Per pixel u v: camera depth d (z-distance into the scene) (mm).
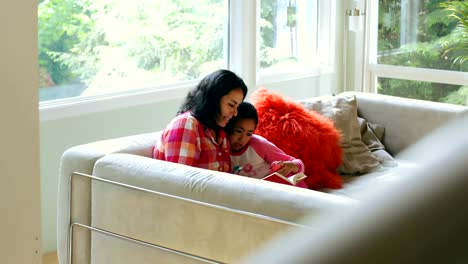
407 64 5090
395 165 3660
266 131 3283
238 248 2123
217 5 4395
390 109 3906
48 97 3461
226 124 2924
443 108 3781
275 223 2016
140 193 2375
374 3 5176
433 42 4938
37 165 1770
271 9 4812
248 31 4547
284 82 4945
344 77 5379
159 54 4043
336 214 189
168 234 2312
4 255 1744
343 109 3773
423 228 162
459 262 159
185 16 4180
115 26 3771
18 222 1757
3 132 1688
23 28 1688
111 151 2666
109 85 3768
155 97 3947
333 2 5199
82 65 3613
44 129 3391
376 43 5227
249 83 4609
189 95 2791
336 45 5297
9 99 1686
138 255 2422
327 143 3391
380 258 159
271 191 2078
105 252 2529
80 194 2615
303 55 5152
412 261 159
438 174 169
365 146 3693
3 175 1707
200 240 2219
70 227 2645
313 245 169
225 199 2143
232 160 3002
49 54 3441
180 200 2250
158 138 2910
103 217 2514
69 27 3527
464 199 164
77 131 3543
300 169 3006
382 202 169
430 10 4926
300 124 3338
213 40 4395
